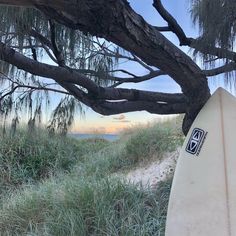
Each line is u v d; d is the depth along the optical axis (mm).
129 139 4066
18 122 1711
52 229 2016
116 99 1551
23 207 2326
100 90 1520
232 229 1290
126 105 1591
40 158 4148
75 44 1571
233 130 1384
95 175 3025
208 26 1290
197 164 1371
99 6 1048
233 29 1262
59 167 4121
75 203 2158
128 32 1151
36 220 2207
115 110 1587
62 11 1057
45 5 1021
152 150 3564
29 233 2088
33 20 1396
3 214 2342
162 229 1929
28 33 1444
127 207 2113
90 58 1653
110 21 1099
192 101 1445
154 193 2309
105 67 1664
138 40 1185
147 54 1239
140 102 1586
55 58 1530
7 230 2209
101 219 2031
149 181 2615
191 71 1324
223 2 1232
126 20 1128
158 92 1585
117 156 3783
